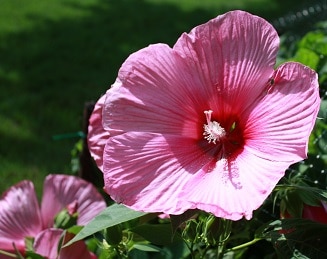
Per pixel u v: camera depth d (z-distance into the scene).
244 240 0.94
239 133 0.78
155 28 5.20
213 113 0.80
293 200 0.81
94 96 3.71
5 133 3.19
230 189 0.72
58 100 3.62
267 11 5.82
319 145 1.06
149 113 0.78
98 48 4.55
